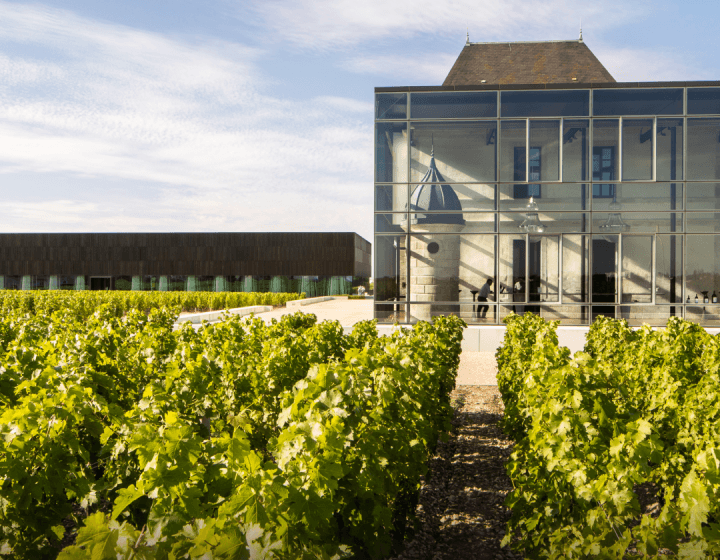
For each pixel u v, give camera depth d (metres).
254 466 2.45
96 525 2.11
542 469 3.64
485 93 17.38
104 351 6.36
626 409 3.95
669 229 17.19
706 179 17.06
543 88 17.25
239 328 8.09
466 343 16.72
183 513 2.33
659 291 17.19
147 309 30.78
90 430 3.82
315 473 2.53
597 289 17.30
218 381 5.12
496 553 4.28
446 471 6.11
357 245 59.38
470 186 17.45
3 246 58.16
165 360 6.45
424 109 17.48
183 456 2.48
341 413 3.25
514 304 17.31
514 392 6.38
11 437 3.11
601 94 17.14
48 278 57.94
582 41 23.75
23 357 5.34
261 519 2.18
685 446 4.27
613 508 2.93
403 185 17.50
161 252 57.25
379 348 5.54
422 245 17.44
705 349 6.77
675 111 17.02
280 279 57.03
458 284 17.39
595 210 17.31
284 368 5.32
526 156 17.38
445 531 4.67
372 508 3.27
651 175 17.19
